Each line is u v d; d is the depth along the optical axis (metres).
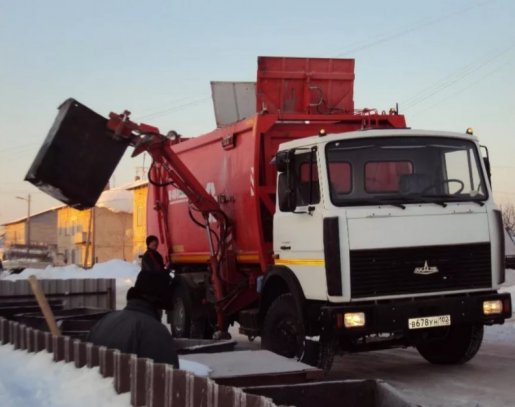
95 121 10.44
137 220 58.31
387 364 9.98
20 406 5.49
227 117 12.44
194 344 7.92
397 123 10.30
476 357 10.30
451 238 8.19
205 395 4.35
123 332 5.55
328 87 11.48
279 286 9.18
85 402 5.27
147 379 4.90
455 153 8.58
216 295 11.04
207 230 11.30
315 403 4.87
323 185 8.00
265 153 10.03
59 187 10.25
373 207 7.98
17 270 38.69
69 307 13.06
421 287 8.02
